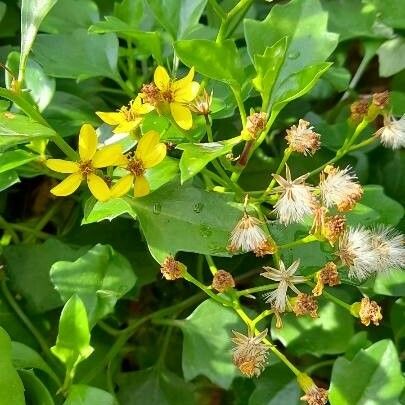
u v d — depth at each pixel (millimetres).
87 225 257
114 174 212
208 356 223
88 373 234
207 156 186
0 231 287
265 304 252
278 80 221
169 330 253
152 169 209
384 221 231
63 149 204
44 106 235
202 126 217
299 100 279
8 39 291
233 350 207
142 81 266
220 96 230
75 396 209
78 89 265
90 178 197
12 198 286
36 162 230
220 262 257
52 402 205
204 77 229
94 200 214
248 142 206
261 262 261
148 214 208
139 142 197
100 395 209
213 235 206
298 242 199
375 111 214
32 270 241
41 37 245
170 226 207
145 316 249
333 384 210
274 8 228
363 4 277
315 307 197
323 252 214
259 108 249
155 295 268
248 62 247
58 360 230
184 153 186
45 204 282
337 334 231
